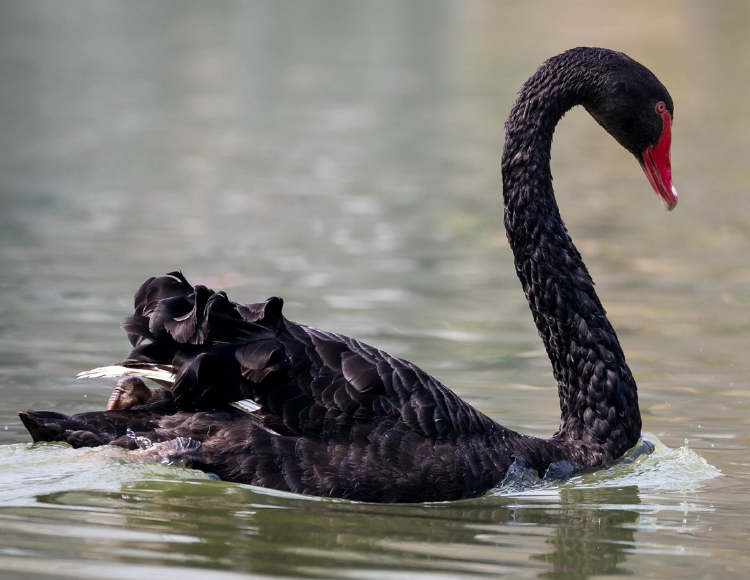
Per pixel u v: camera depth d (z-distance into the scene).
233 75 38.12
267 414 8.11
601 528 7.73
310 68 39.94
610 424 9.31
